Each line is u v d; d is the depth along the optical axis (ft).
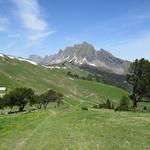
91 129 115.44
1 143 105.60
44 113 214.48
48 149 87.45
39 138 106.93
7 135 122.11
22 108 474.49
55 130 120.37
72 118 154.20
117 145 86.33
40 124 145.48
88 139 96.73
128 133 104.12
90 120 141.59
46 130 123.24
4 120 176.35
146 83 250.37
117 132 106.73
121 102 356.59
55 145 91.76
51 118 165.68
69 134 107.96
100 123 130.21
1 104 452.35
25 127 140.97
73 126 126.41
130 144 87.15
